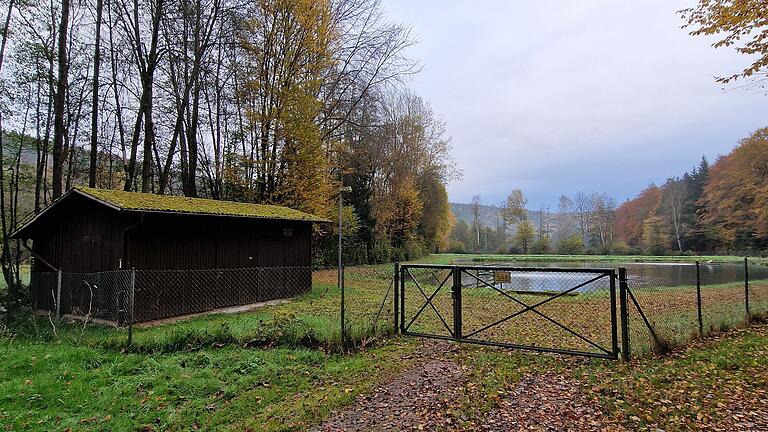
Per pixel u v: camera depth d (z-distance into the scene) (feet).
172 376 18.01
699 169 177.58
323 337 22.45
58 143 39.65
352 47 69.46
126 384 17.19
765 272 79.97
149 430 13.56
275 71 63.16
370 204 104.22
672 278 69.31
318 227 70.18
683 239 162.09
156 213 31.12
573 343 23.21
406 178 118.93
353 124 71.72
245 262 40.32
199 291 35.63
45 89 44.34
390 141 112.98
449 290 51.44
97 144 53.01
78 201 35.24
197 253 36.06
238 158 61.77
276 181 63.46
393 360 20.34
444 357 20.79
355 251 94.07
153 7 50.80
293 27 62.49
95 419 14.24
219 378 17.93
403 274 25.93
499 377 17.43
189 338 23.04
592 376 17.07
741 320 26.71
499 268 21.62
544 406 14.40
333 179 77.25
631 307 36.96
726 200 131.95
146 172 50.31
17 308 34.19
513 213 206.18
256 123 62.69
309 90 63.26
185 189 63.52
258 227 42.04
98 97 50.83
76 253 35.86
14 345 23.61
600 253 185.26
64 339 25.30
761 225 117.60
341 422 13.79
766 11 22.34
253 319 30.58
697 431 12.19
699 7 25.12
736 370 17.29
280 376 18.07
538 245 197.36
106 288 31.65
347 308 35.86
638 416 13.26
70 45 47.44
